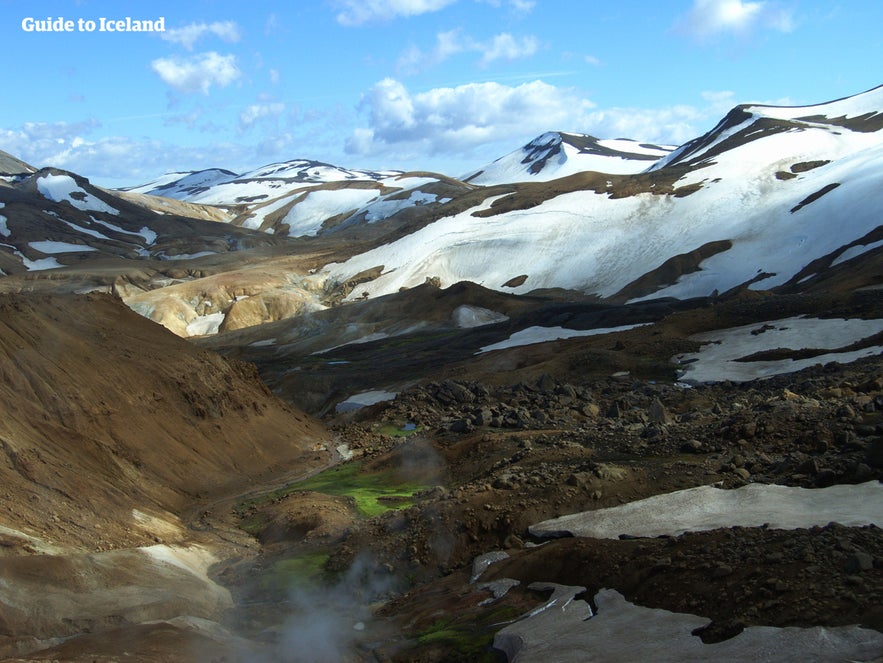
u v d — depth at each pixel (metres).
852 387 27.33
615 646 12.94
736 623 12.44
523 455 24.70
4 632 14.74
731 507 17.56
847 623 11.64
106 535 19.86
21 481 19.98
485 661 14.13
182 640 15.36
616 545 16.52
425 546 19.94
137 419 27.47
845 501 16.50
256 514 24.62
